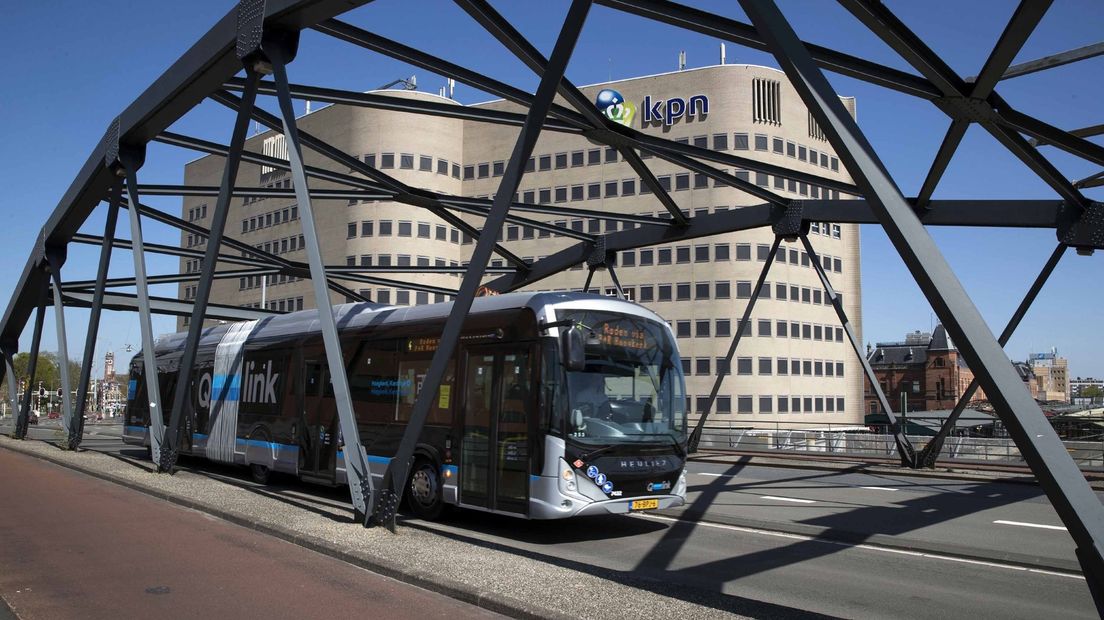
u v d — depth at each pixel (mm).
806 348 70438
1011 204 16266
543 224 22656
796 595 7695
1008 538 11148
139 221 18391
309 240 11477
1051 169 14391
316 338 15891
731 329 66938
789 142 68375
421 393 10062
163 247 24625
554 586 6961
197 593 7113
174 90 15500
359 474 10578
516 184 9484
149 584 7445
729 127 66750
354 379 14664
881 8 10945
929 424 56219
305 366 16016
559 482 10469
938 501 15258
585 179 69688
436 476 12344
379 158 69812
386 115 70062
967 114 13086
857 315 75375
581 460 10578
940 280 5551
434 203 20656
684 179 67188
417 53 13516
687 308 68000
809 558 9594
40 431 46438
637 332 11797
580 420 10750
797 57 6180
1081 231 15383
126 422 24219
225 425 18547
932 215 17250
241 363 18391
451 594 6961
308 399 15711
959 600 7574
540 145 71375
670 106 68000
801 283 70625
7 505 12680
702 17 11344
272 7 12125
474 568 7715
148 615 6430
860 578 8492
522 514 10773
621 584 7113
